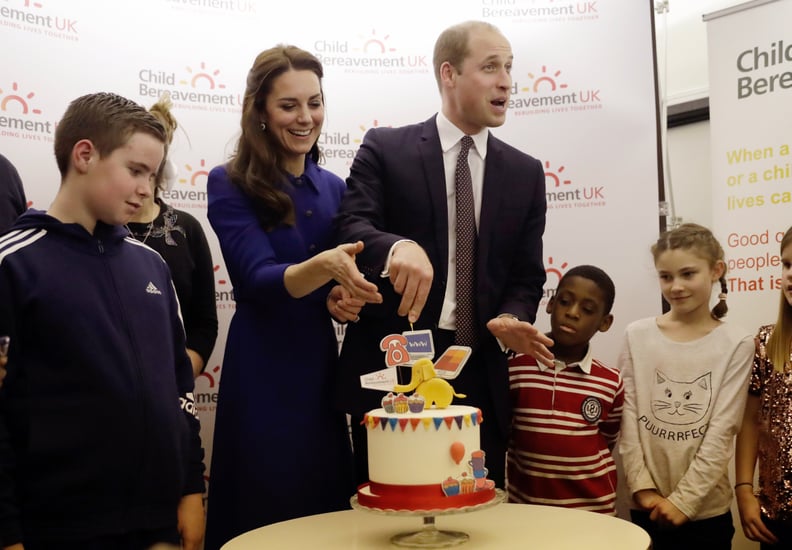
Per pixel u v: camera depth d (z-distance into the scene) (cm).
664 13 369
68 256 170
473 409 173
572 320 246
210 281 264
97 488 165
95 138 172
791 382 245
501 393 221
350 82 323
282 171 220
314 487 210
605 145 316
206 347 255
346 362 216
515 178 223
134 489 170
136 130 175
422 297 182
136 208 178
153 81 296
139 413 170
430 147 221
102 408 165
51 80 274
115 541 169
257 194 211
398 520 183
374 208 215
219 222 216
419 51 325
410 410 169
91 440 164
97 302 170
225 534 212
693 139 373
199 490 198
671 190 369
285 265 199
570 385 246
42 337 163
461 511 156
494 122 220
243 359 213
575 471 238
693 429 247
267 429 209
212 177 222
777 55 294
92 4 285
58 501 162
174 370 186
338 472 215
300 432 210
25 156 269
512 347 207
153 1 297
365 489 174
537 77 320
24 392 162
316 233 221
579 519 179
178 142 301
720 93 308
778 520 245
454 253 219
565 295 249
